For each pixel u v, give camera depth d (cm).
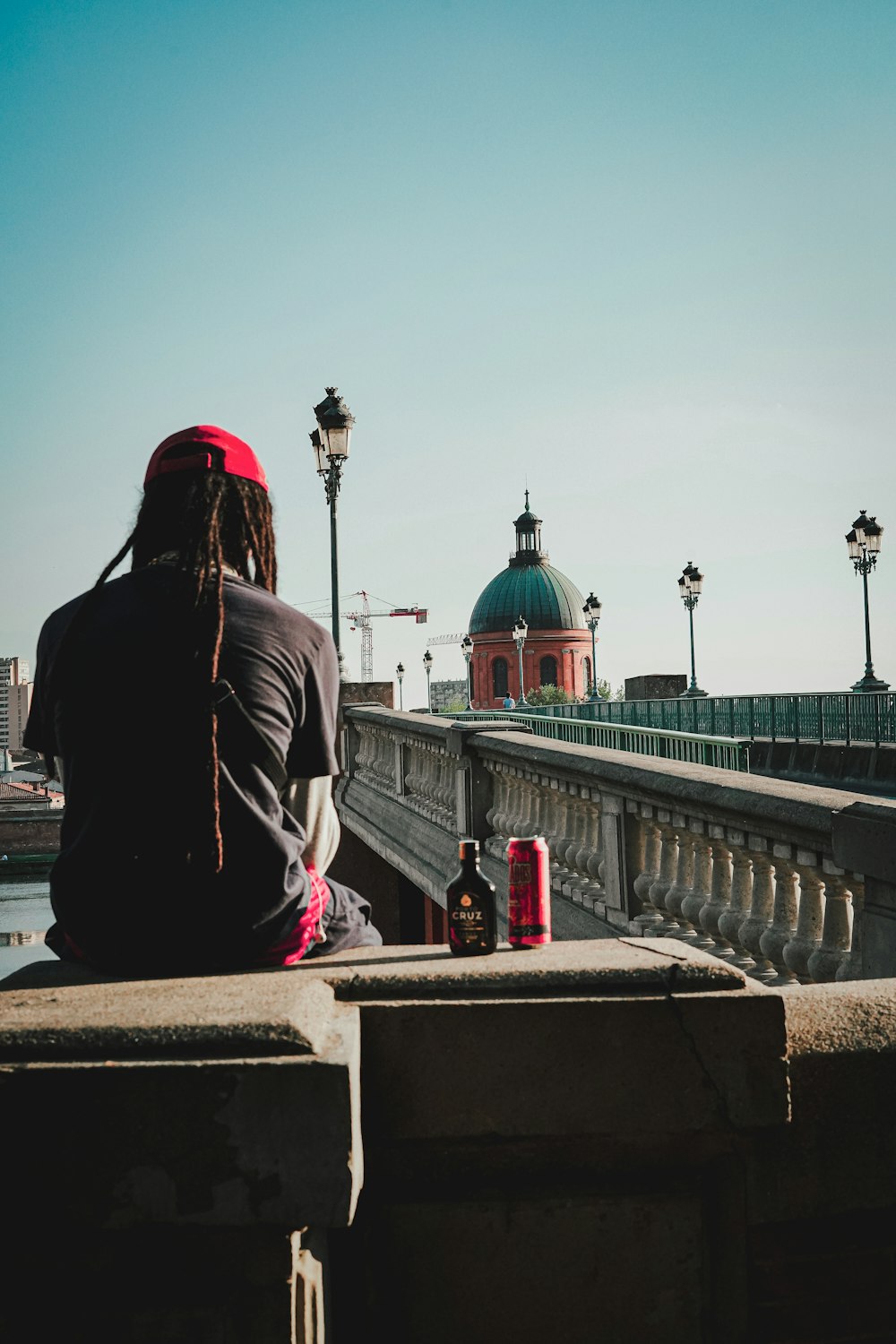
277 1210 182
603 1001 212
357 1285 210
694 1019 212
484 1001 213
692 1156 216
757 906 474
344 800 1460
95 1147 182
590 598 4956
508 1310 212
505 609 13712
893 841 364
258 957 234
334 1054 188
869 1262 221
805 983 438
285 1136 182
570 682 13612
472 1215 211
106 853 231
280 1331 184
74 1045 186
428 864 1009
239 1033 187
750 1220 216
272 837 234
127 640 237
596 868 642
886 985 244
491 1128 210
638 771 544
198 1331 183
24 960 2559
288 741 245
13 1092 181
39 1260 184
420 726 1038
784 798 433
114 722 232
